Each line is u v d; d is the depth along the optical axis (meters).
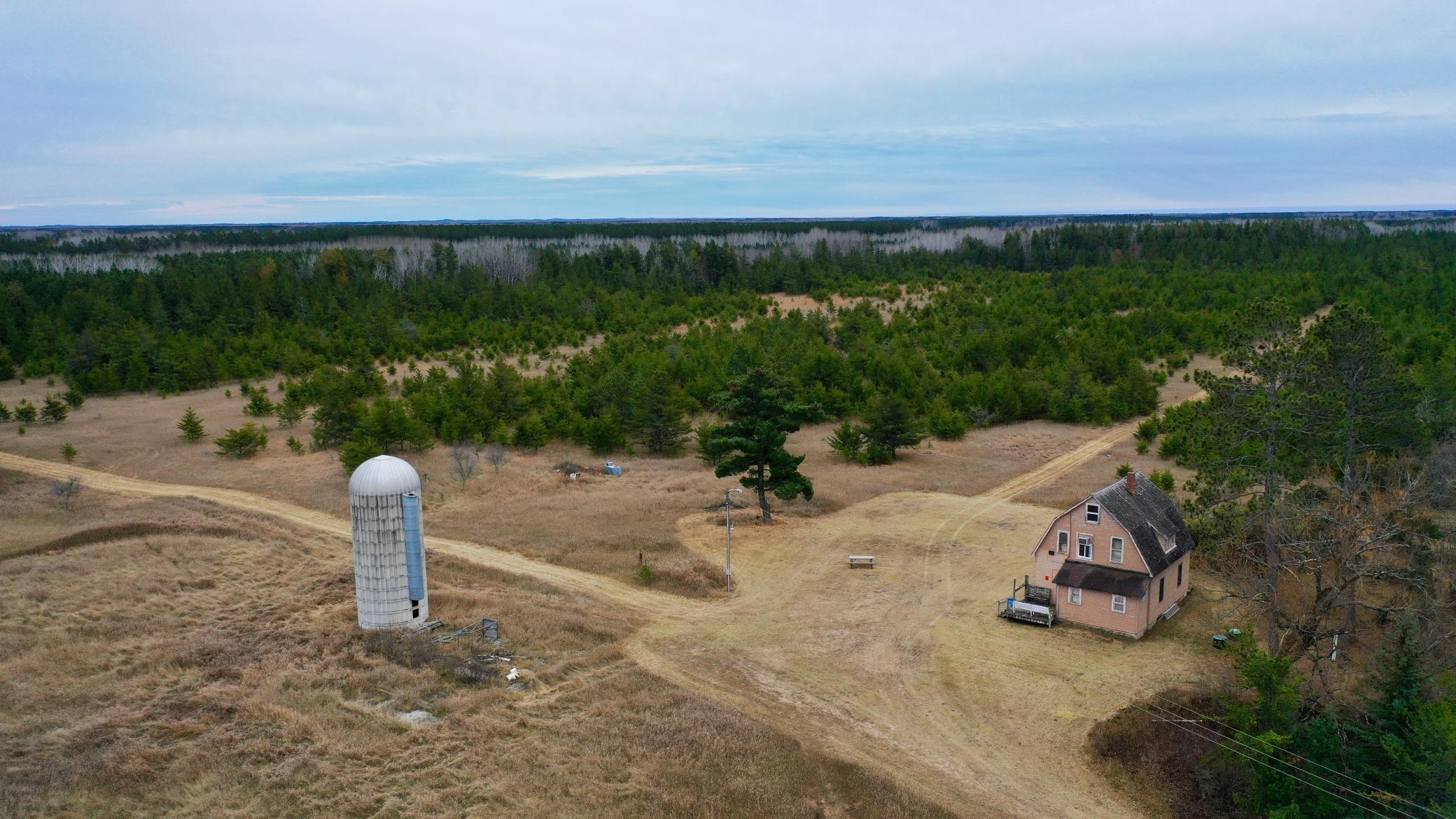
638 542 56.66
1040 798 32.19
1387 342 47.66
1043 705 37.91
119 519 59.22
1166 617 46.38
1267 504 40.88
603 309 143.38
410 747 33.78
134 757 32.28
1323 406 42.78
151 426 88.81
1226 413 42.34
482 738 34.38
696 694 38.41
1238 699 37.75
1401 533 43.25
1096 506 45.38
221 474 71.94
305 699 36.78
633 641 43.56
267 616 45.31
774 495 66.12
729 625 45.50
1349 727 34.19
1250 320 42.75
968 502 66.12
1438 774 30.58
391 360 117.81
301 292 145.38
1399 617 36.72
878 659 41.94
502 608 46.19
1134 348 112.81
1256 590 44.03
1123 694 38.62
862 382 98.69
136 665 39.28
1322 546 40.34
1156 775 34.00
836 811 31.20
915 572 52.50
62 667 39.00
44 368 113.50
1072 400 93.06
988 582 51.03
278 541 56.28
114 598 46.72
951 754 34.56
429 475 72.12
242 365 113.06
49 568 50.41
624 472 75.12
